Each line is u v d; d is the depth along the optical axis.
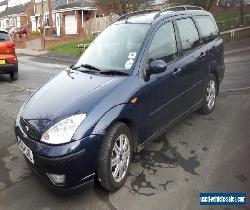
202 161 4.61
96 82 4.20
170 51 4.98
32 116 3.87
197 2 19.91
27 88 9.59
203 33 6.11
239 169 4.36
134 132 4.22
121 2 20.14
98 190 4.02
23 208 3.77
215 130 5.60
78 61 5.14
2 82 10.59
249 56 13.12
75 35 31.34
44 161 3.53
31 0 43.59
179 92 5.09
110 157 3.75
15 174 4.48
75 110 3.69
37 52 25.00
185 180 4.16
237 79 8.96
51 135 3.55
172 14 5.35
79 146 3.50
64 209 3.72
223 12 25.91
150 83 4.39
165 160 4.66
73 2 38.00
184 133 5.51
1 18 51.75
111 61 4.63
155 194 3.90
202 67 5.76
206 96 6.14
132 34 4.82
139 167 4.49
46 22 40.59
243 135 5.36
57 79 4.64
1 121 6.55
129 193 3.94
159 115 4.66
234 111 6.45
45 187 4.14
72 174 3.54
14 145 5.40
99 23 29.73
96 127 3.62
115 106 3.86
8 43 10.15
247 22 21.62
